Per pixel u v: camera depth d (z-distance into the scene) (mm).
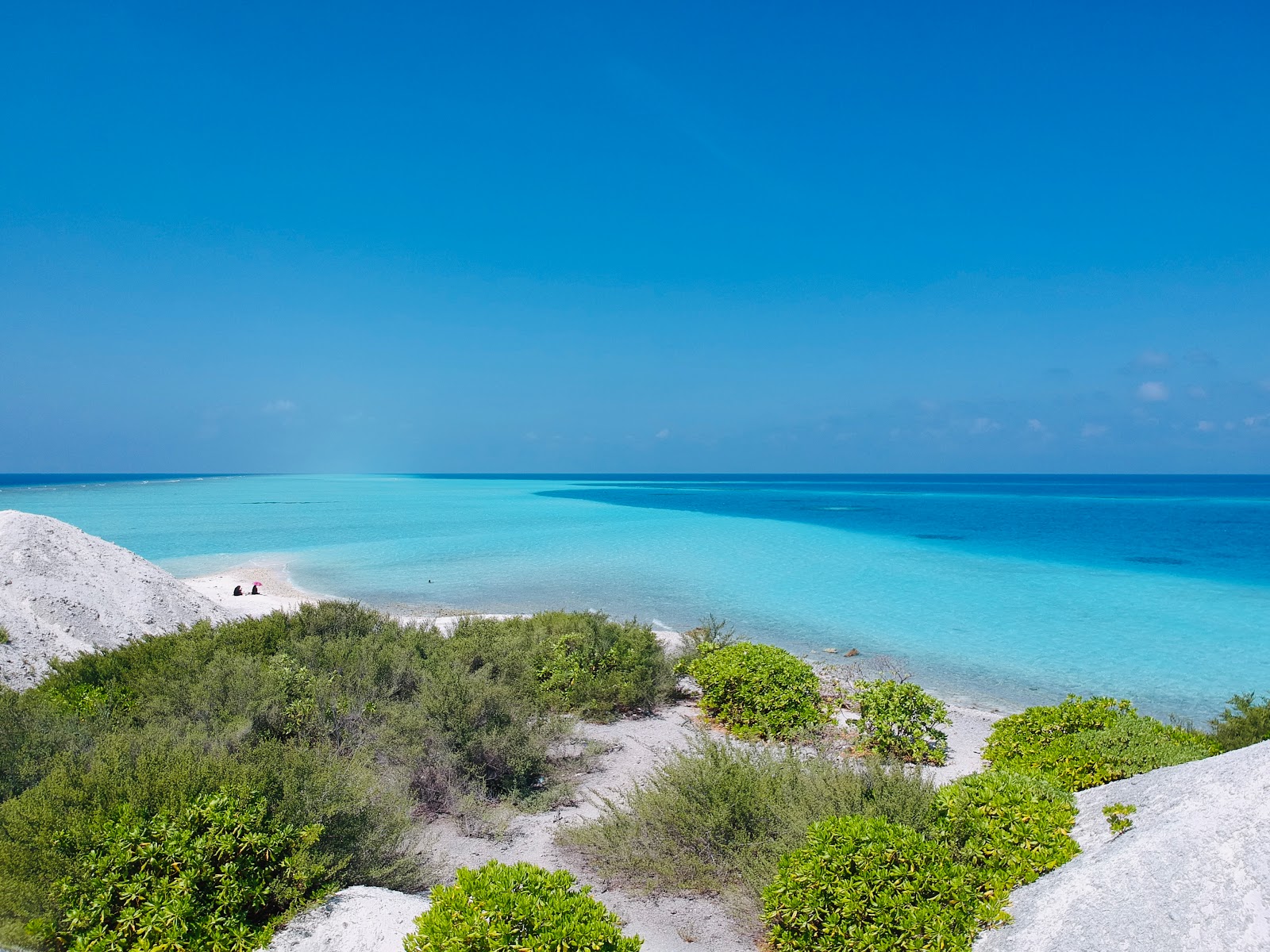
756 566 28688
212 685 7625
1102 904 4164
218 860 4652
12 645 10641
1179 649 15758
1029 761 7559
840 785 5895
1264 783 4438
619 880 5758
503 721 7855
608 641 11898
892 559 30953
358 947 4418
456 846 6320
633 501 88312
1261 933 3635
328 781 5434
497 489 132125
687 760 6730
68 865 4379
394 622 12727
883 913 4422
